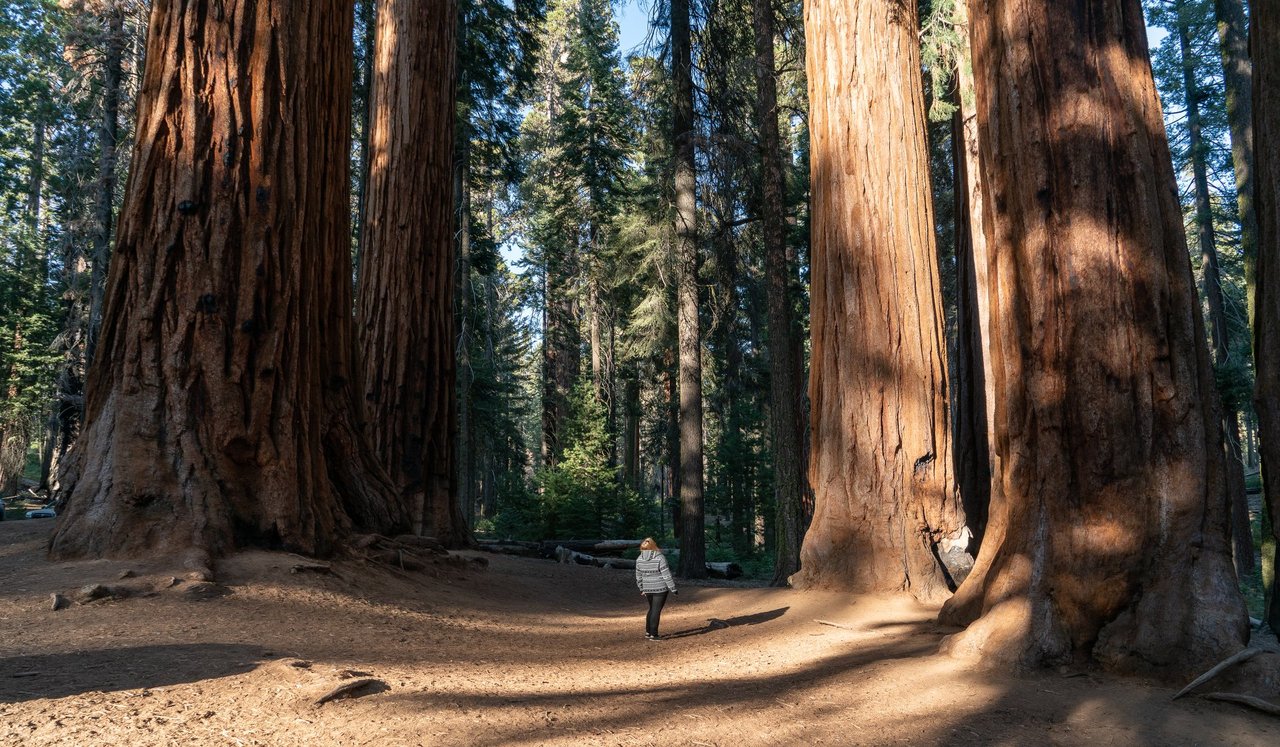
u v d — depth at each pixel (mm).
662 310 21969
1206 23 20359
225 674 4566
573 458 21922
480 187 25516
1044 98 6086
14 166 29391
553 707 4664
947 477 10047
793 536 14070
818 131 11102
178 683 4324
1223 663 4656
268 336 8414
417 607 8117
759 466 26172
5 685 4039
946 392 10352
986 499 13164
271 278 8523
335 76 10367
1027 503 5941
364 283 14680
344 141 10594
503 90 23859
